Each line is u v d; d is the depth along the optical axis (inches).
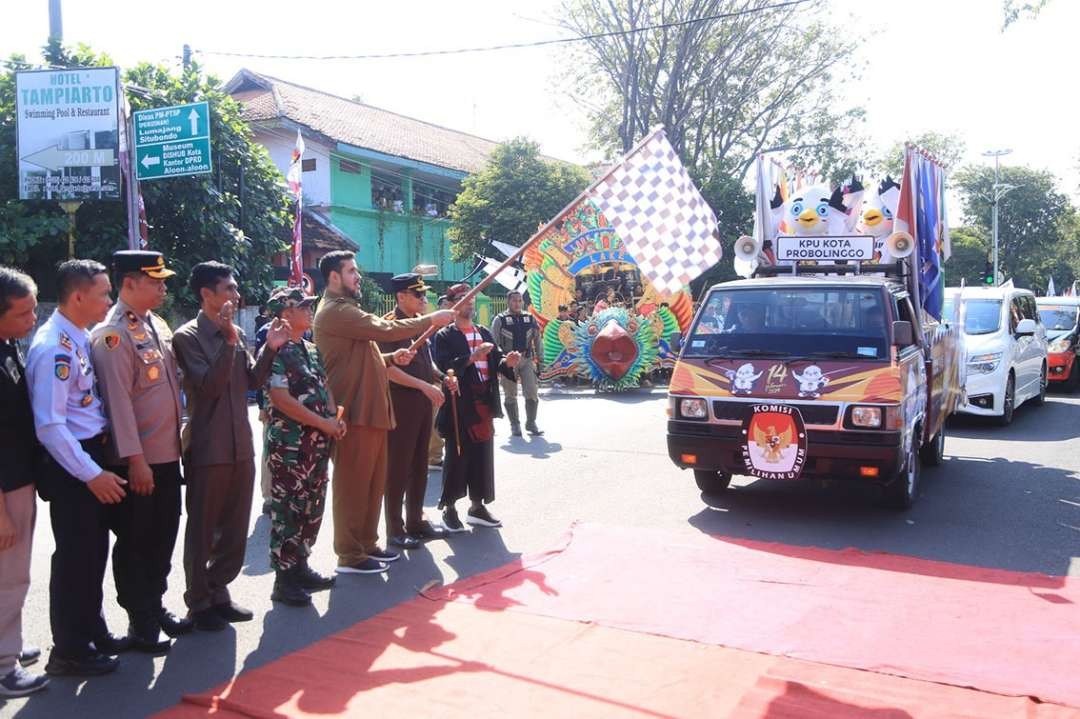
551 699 155.3
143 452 175.5
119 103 560.4
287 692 158.9
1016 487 335.6
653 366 734.5
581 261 762.2
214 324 193.0
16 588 162.4
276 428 207.2
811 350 290.5
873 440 265.9
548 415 555.5
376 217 1118.4
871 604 205.8
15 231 562.3
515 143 1061.1
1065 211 2500.0
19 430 161.5
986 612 200.5
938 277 378.0
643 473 360.5
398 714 149.8
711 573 229.0
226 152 681.6
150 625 181.8
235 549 195.6
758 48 1072.2
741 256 354.9
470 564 241.9
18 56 612.7
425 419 257.1
